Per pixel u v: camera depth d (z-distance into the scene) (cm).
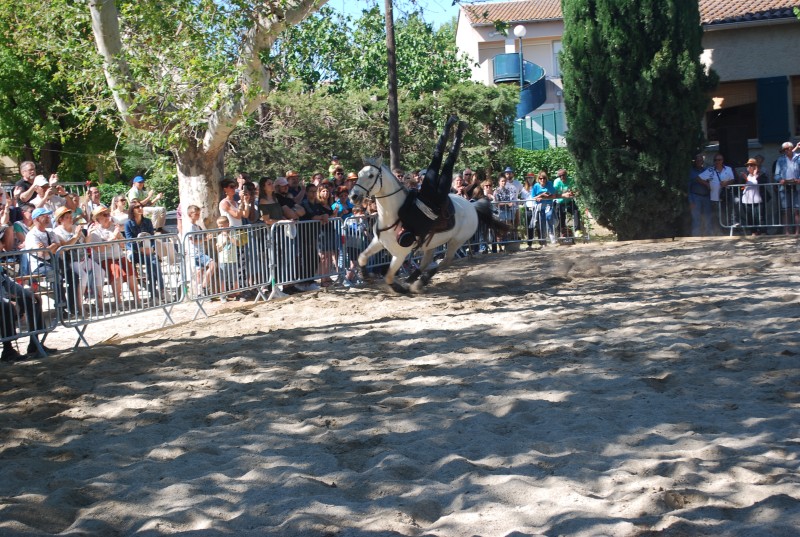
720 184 1762
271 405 615
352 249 1302
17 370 773
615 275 1259
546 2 4284
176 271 1000
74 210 1275
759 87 2019
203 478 457
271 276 1154
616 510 392
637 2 1730
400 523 387
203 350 826
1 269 805
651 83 1717
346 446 510
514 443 496
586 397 586
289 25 1161
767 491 402
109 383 698
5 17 1224
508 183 1823
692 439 488
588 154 1795
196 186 1289
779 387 588
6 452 525
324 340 848
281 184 1239
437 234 1127
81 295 877
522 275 1310
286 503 413
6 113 2877
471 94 2527
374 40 2789
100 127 2869
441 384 647
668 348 718
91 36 1257
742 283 1084
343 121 2516
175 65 1151
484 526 382
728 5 2111
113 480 465
